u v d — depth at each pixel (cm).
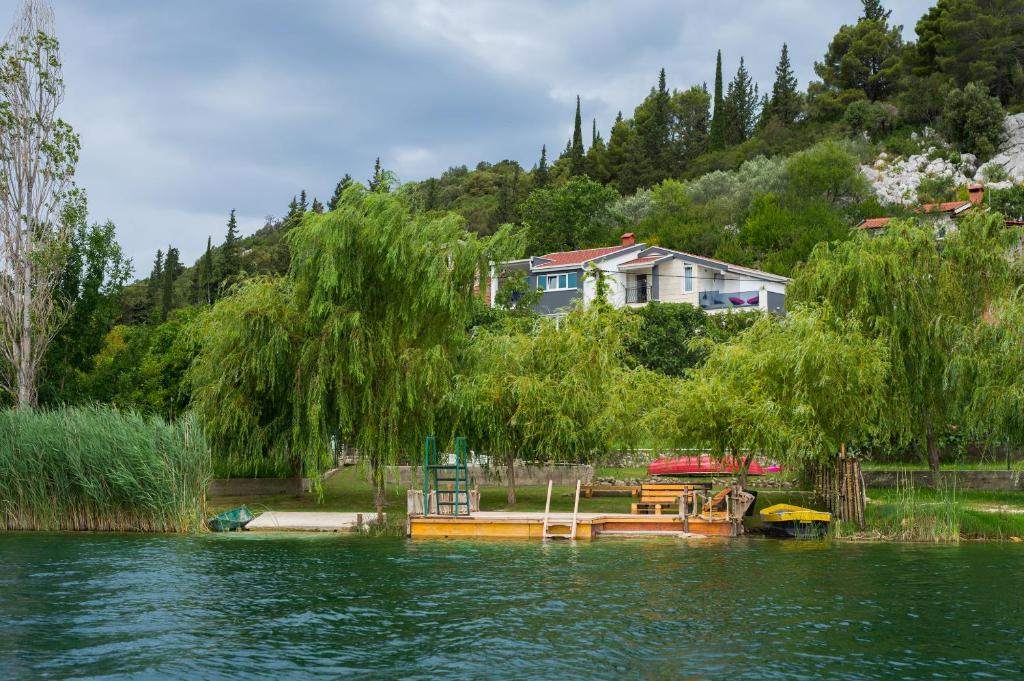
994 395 2878
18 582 1959
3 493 2998
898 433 3428
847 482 2861
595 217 10181
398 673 1274
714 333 5397
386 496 3891
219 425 3094
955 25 12988
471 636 1477
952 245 3275
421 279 3020
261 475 3972
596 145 14312
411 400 2981
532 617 1614
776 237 8688
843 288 3294
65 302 4481
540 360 3391
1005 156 11594
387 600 1766
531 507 3325
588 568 2166
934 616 1619
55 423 2986
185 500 2948
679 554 2416
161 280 13450
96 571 2114
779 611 1662
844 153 10219
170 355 4803
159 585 1927
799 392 2858
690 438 2992
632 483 4047
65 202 4453
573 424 3164
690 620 1588
